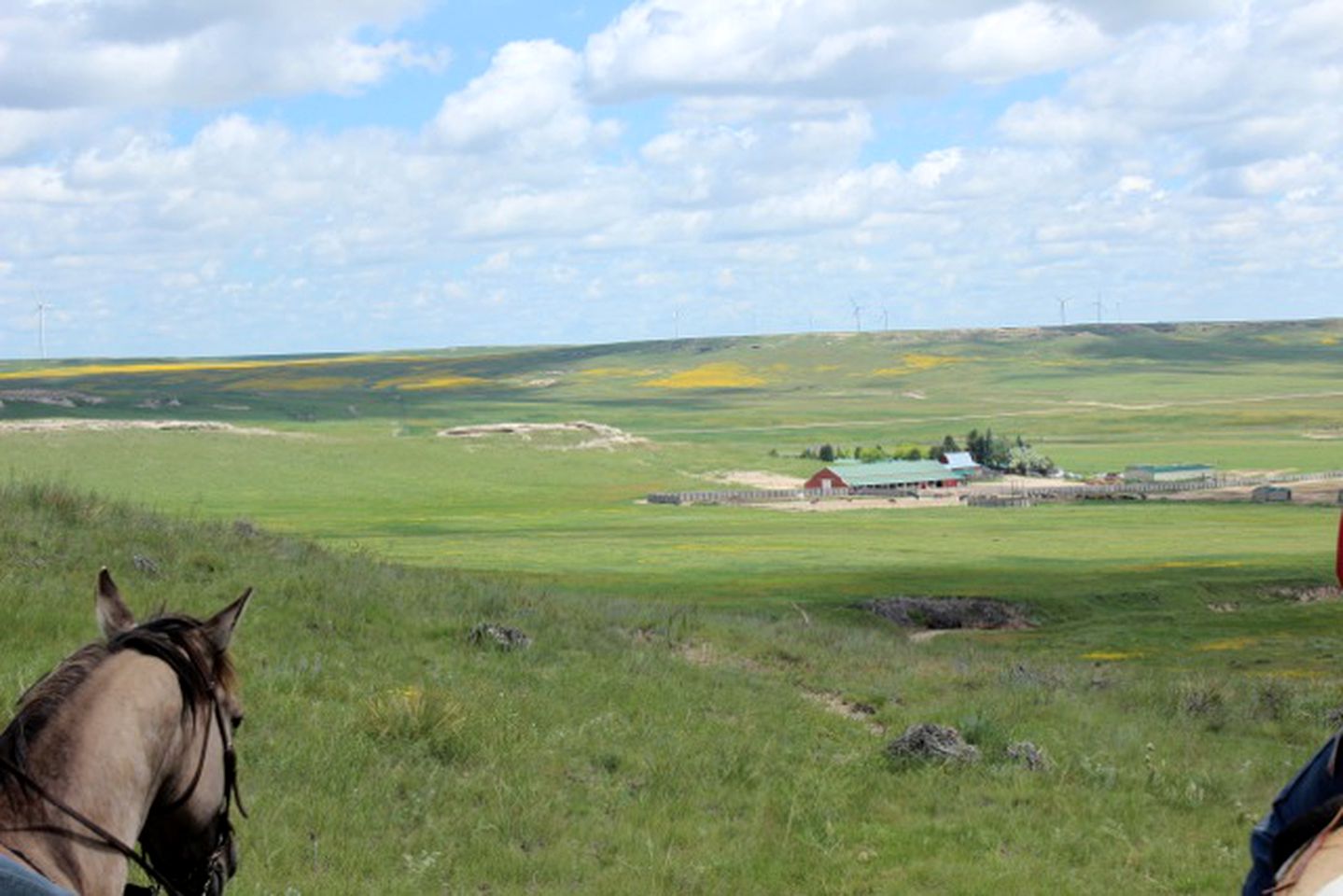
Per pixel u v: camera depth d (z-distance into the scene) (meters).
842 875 11.48
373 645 19.22
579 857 11.45
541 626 23.48
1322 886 3.49
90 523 23.70
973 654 35.12
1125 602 65.00
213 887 4.50
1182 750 19.16
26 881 3.36
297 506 141.50
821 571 82.44
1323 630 52.72
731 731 17.22
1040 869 12.02
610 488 171.50
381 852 10.77
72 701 4.04
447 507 146.75
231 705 4.57
